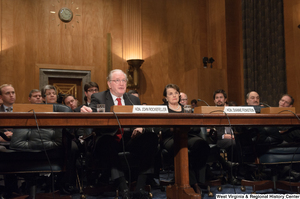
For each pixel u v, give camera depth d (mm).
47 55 7844
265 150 2664
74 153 3090
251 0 7836
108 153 2512
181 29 8969
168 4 8953
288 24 6617
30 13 7801
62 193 3092
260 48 7551
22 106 1967
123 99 2910
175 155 2471
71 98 4391
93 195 2980
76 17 8156
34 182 2355
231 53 8438
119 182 2449
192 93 8383
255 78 7672
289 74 6562
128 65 8414
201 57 9000
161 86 8641
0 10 7547
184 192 2299
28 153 2248
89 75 8109
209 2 9156
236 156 3416
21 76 7598
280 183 2740
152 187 3420
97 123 1948
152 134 2662
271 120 2258
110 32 8383
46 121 1868
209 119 2152
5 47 7527
